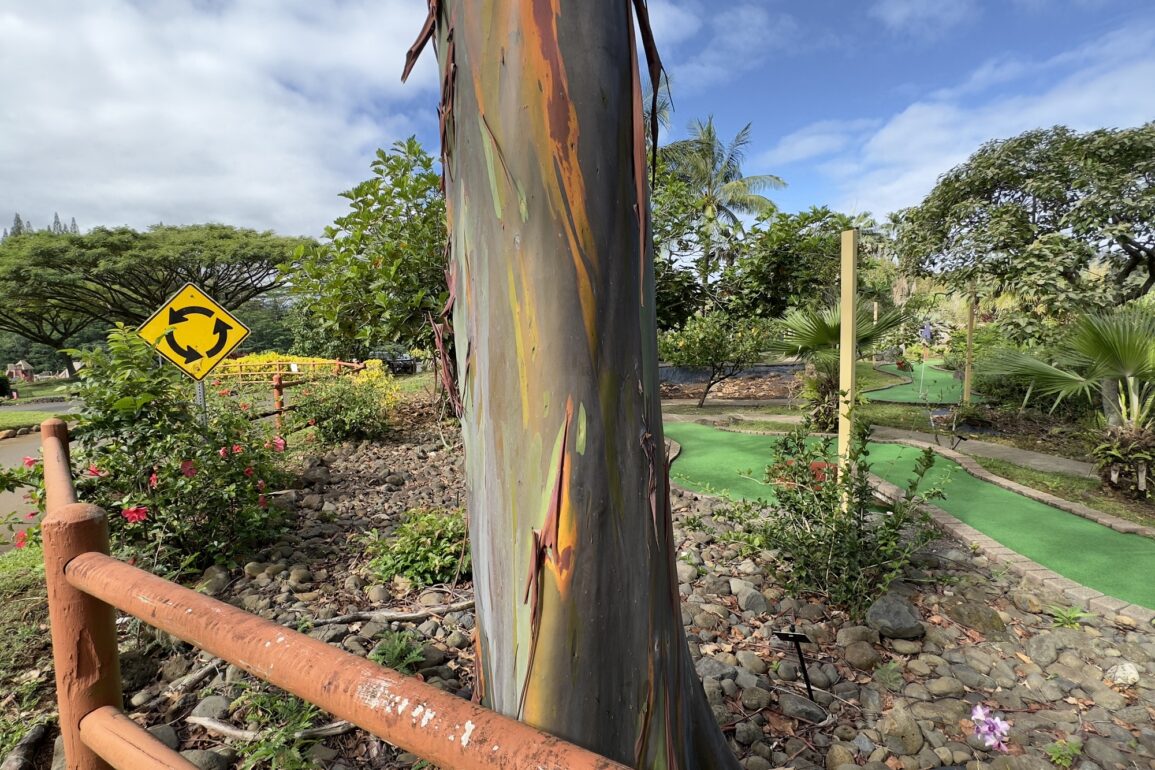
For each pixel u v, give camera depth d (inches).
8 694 88.8
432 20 39.3
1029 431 277.9
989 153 287.4
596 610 34.2
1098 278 278.2
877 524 131.6
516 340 34.7
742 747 80.4
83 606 44.9
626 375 35.4
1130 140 251.9
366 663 28.8
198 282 1073.5
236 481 139.8
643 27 38.6
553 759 22.6
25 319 1181.7
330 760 75.4
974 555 139.5
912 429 285.3
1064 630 107.7
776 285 323.3
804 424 139.1
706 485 191.8
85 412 129.3
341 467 228.8
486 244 35.7
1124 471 182.7
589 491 34.1
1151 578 127.6
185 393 147.5
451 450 255.6
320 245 264.1
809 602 117.6
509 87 34.1
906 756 79.7
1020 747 81.2
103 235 995.3
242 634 32.4
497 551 36.6
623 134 35.4
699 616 111.3
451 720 24.9
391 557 130.3
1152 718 87.0
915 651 102.0
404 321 237.8
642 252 36.8
